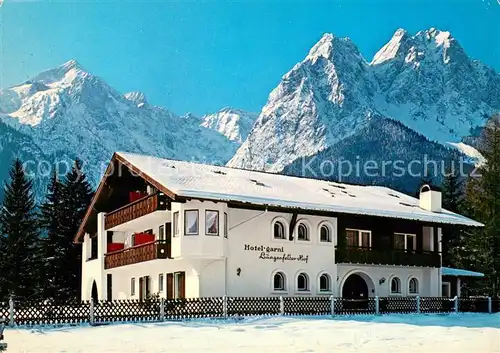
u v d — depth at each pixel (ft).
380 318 114.01
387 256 138.62
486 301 142.20
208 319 104.63
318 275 130.00
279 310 115.55
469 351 68.28
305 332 86.12
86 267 163.73
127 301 103.04
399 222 144.77
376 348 70.23
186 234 115.85
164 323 98.32
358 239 139.13
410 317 118.52
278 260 125.18
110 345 70.85
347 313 121.90
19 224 195.62
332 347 70.33
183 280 121.60
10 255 192.75
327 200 133.59
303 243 128.67
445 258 215.72
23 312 95.35
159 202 121.49
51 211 214.48
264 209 122.93
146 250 125.18
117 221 141.90
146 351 65.82
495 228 192.85
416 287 147.54
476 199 199.82
